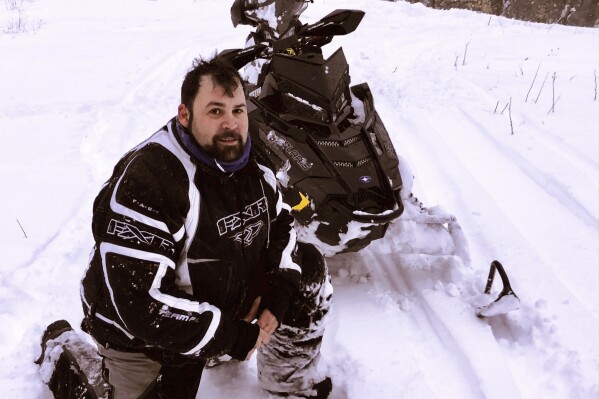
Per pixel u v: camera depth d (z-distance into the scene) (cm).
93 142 559
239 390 274
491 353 290
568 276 355
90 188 471
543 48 866
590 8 1386
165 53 848
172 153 183
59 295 340
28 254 382
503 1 1473
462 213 422
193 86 180
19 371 282
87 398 231
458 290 335
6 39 966
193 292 201
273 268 223
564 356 288
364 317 322
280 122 330
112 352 213
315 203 311
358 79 709
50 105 653
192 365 212
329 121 329
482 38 926
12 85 726
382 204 315
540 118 585
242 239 203
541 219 416
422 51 838
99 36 970
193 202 185
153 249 179
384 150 333
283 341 245
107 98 670
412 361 288
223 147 182
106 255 179
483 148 525
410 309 328
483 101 636
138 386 217
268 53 371
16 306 331
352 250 333
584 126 564
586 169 480
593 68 761
